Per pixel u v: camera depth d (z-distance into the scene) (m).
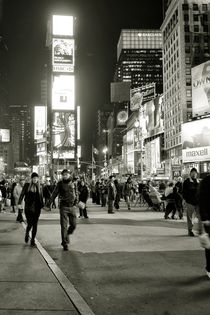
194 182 14.20
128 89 76.75
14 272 8.34
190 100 107.31
